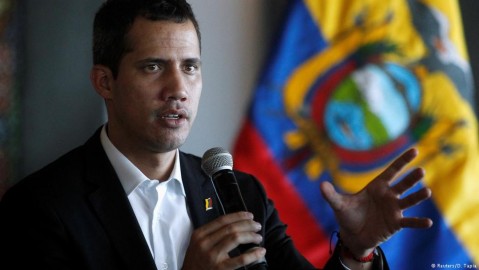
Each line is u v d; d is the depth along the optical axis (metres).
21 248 2.97
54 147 5.32
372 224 3.15
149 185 3.19
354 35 5.96
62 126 5.34
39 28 5.30
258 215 3.48
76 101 5.36
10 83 5.19
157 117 3.02
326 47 5.94
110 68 3.15
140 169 3.21
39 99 5.30
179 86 2.99
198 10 6.14
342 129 5.87
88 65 5.38
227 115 6.16
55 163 3.26
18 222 3.02
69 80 5.36
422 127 5.88
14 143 5.21
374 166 5.84
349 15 5.97
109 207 3.09
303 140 5.89
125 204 3.10
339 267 3.23
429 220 3.07
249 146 5.86
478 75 6.43
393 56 5.93
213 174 2.95
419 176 3.13
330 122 5.89
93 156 3.25
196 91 3.08
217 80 6.16
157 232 3.17
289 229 5.81
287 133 5.89
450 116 5.88
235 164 5.84
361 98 5.88
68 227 2.99
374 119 5.86
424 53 5.94
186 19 3.09
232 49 6.19
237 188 2.90
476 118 6.34
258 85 5.93
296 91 5.92
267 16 6.23
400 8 5.99
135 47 3.02
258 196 3.55
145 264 2.99
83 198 3.10
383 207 3.15
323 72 5.92
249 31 6.22
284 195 5.83
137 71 3.02
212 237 2.60
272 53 5.95
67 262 2.96
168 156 3.22
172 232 3.19
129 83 3.03
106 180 3.16
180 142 3.05
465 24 6.48
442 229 5.76
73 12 5.36
